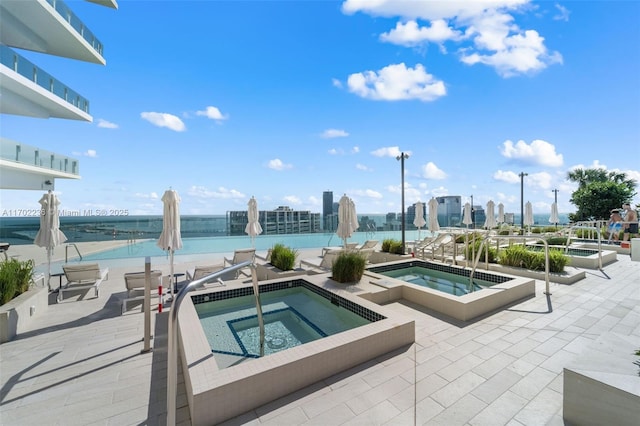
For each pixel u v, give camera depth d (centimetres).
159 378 261
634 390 165
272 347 328
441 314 409
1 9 976
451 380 244
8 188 1138
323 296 480
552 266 601
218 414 196
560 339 323
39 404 222
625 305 434
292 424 193
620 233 1008
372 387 234
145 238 1430
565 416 192
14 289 392
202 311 443
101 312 445
